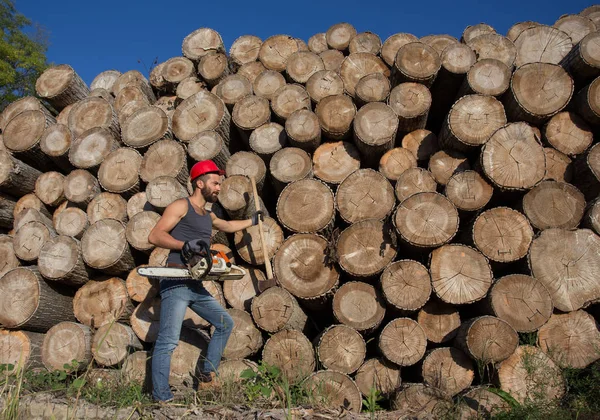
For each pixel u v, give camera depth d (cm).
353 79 557
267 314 385
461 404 322
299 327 396
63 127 540
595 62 442
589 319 361
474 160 444
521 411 300
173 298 324
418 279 368
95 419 305
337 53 648
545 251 370
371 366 369
